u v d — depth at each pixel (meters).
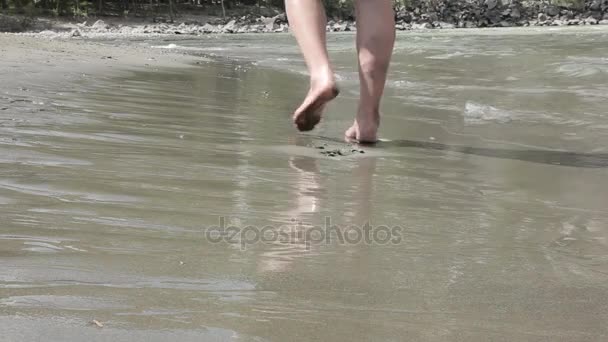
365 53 4.29
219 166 3.49
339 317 1.68
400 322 1.68
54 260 1.97
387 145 4.53
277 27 40.66
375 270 2.06
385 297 1.85
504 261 2.23
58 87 6.62
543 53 14.24
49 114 4.82
